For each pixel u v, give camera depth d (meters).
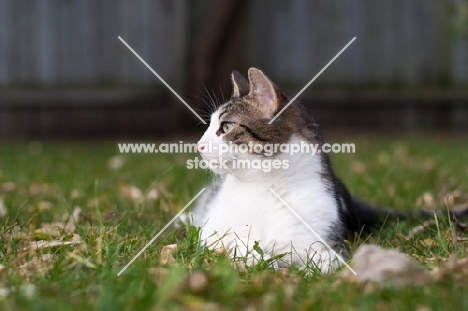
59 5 12.16
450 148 10.07
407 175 7.35
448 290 3.15
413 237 4.54
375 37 13.22
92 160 9.25
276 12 13.22
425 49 13.23
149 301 3.01
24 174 7.83
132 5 12.17
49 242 4.25
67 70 12.28
